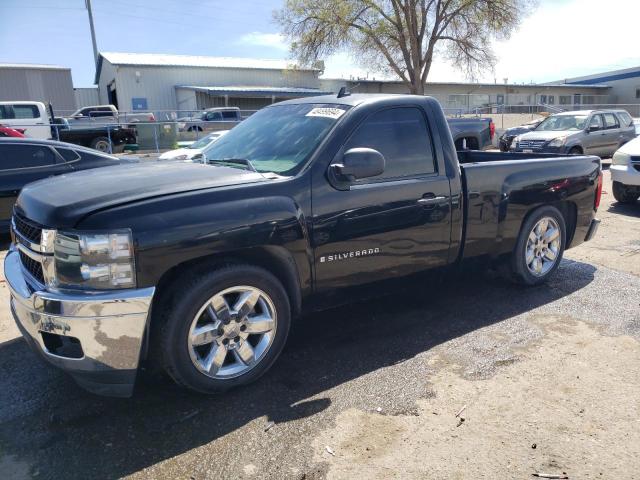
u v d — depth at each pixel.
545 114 27.17
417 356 3.64
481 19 26.94
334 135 3.49
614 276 5.32
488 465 2.54
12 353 3.83
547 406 3.02
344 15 26.83
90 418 2.97
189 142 17.20
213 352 3.07
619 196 9.05
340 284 3.57
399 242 3.75
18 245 3.19
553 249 4.98
